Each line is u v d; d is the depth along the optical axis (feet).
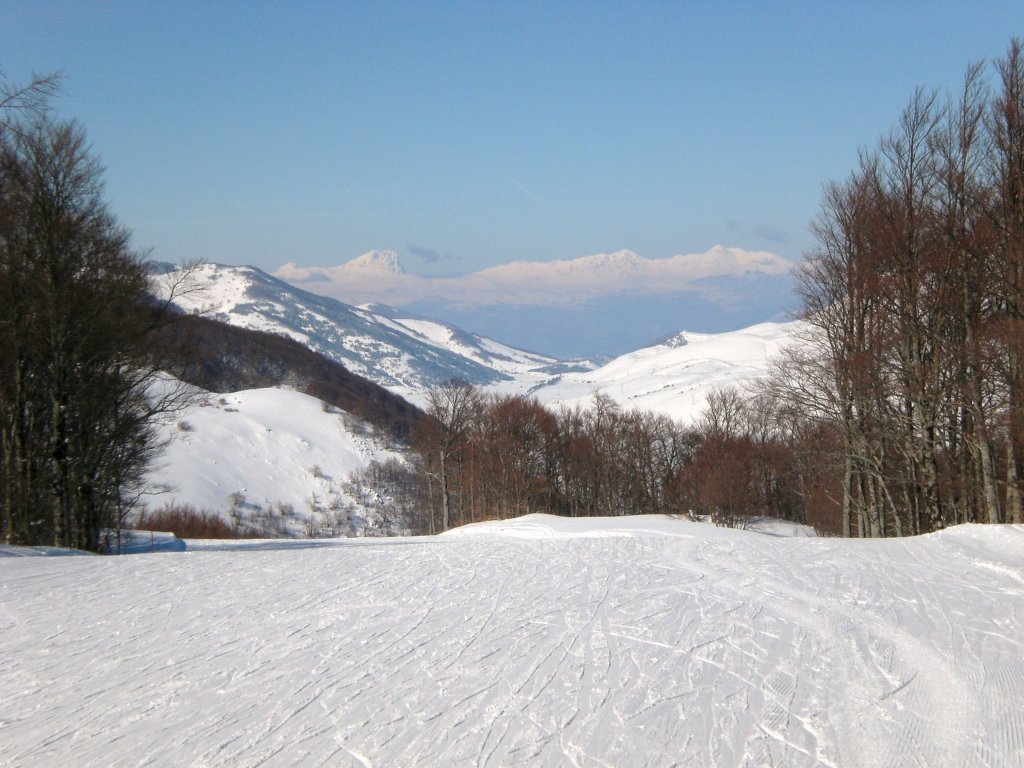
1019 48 61.26
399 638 30.09
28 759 20.13
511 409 196.03
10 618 34.19
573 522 110.63
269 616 34.06
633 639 29.37
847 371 78.69
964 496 72.74
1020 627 30.50
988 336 61.46
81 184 70.49
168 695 24.36
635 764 19.17
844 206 79.87
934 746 20.21
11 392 73.31
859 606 34.06
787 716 22.00
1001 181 61.93
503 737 20.75
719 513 154.61
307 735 21.12
